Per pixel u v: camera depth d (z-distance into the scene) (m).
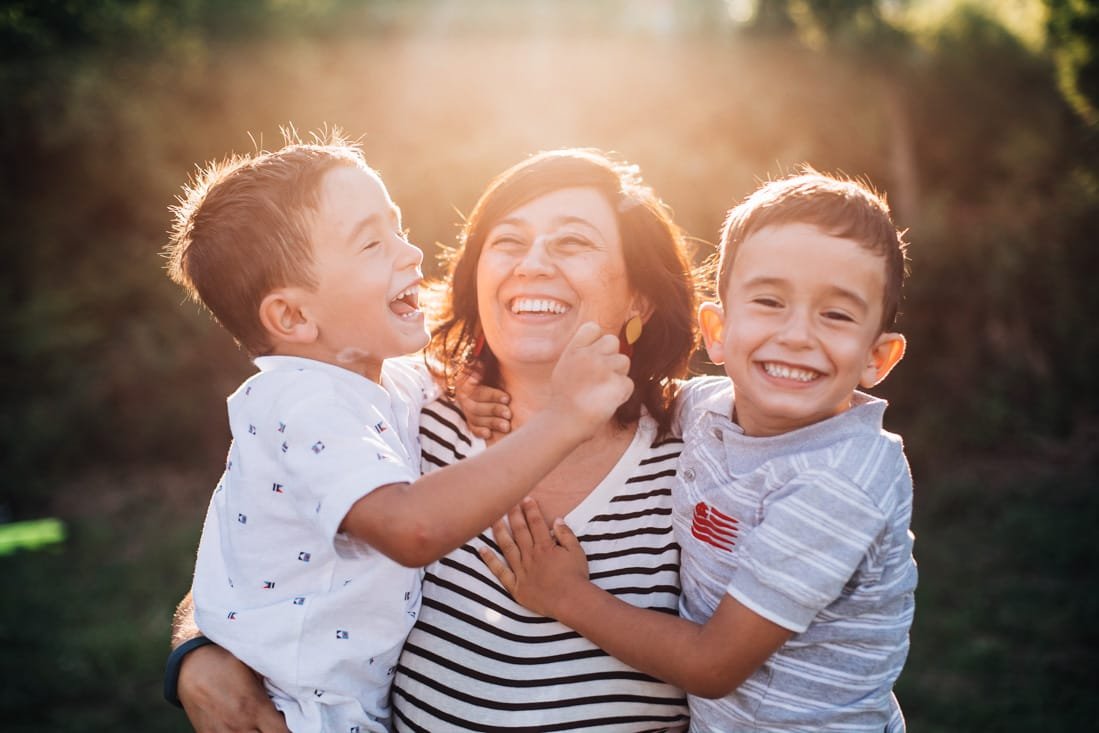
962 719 4.64
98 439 10.05
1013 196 10.34
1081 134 9.67
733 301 1.74
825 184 1.75
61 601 6.32
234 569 1.81
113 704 4.87
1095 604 5.96
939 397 9.79
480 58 10.30
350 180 1.80
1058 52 9.20
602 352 1.58
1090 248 9.97
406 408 1.93
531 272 1.87
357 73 10.73
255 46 10.82
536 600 1.81
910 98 10.30
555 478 1.93
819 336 1.66
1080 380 9.86
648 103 9.97
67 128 10.20
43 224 10.60
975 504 8.13
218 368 10.36
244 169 1.85
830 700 1.70
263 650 1.75
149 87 10.69
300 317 1.80
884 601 1.71
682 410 2.01
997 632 5.72
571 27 10.16
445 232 9.48
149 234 10.73
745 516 1.75
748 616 1.63
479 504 1.51
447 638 1.84
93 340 10.47
